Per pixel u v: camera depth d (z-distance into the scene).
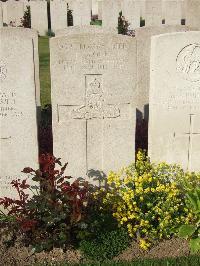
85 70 1.69
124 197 1.61
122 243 1.59
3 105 1.69
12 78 1.66
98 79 1.72
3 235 1.64
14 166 1.78
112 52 1.69
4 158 1.77
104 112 1.76
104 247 1.55
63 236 1.50
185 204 1.69
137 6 4.39
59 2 4.65
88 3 4.39
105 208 1.70
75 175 1.84
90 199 1.69
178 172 1.77
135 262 1.48
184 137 1.87
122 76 1.73
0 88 1.67
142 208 1.64
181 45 1.73
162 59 1.74
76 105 1.74
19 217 1.54
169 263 1.47
